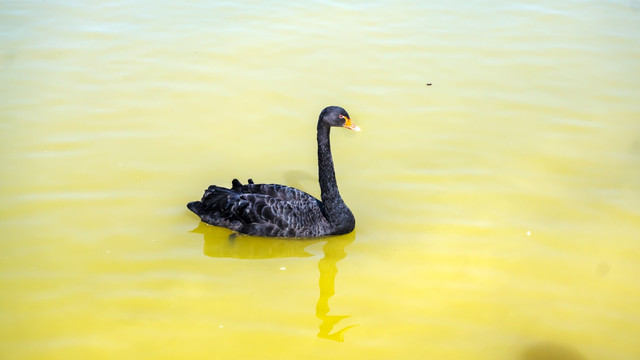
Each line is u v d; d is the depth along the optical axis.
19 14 15.65
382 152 11.61
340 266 9.39
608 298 8.73
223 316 8.52
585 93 13.15
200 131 12.02
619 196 10.49
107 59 14.09
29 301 8.55
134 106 12.64
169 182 10.77
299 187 10.73
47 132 11.79
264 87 13.31
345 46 14.77
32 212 10.00
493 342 8.13
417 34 15.28
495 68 14.01
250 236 9.79
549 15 16.06
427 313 8.57
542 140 11.84
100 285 8.88
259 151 11.57
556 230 9.87
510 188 10.71
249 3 16.66
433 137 11.96
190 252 9.58
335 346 8.10
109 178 10.78
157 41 14.81
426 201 10.48
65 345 7.99
